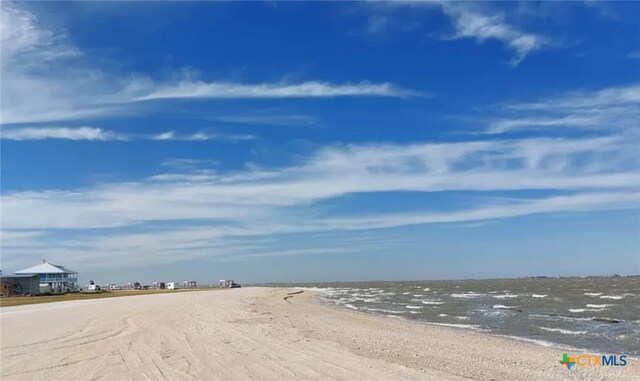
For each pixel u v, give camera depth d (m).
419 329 22.78
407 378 10.10
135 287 124.12
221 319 24.27
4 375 11.05
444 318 30.09
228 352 13.58
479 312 34.84
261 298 54.19
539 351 16.17
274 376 10.35
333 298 62.28
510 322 27.31
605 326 25.03
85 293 80.88
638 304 41.41
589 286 102.12
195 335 17.42
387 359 12.61
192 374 10.67
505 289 90.69
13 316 28.44
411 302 49.78
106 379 10.36
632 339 19.84
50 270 79.75
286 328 20.33
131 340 16.19
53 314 28.80
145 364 11.91
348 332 19.70
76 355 13.45
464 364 12.44
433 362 12.49
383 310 37.78
